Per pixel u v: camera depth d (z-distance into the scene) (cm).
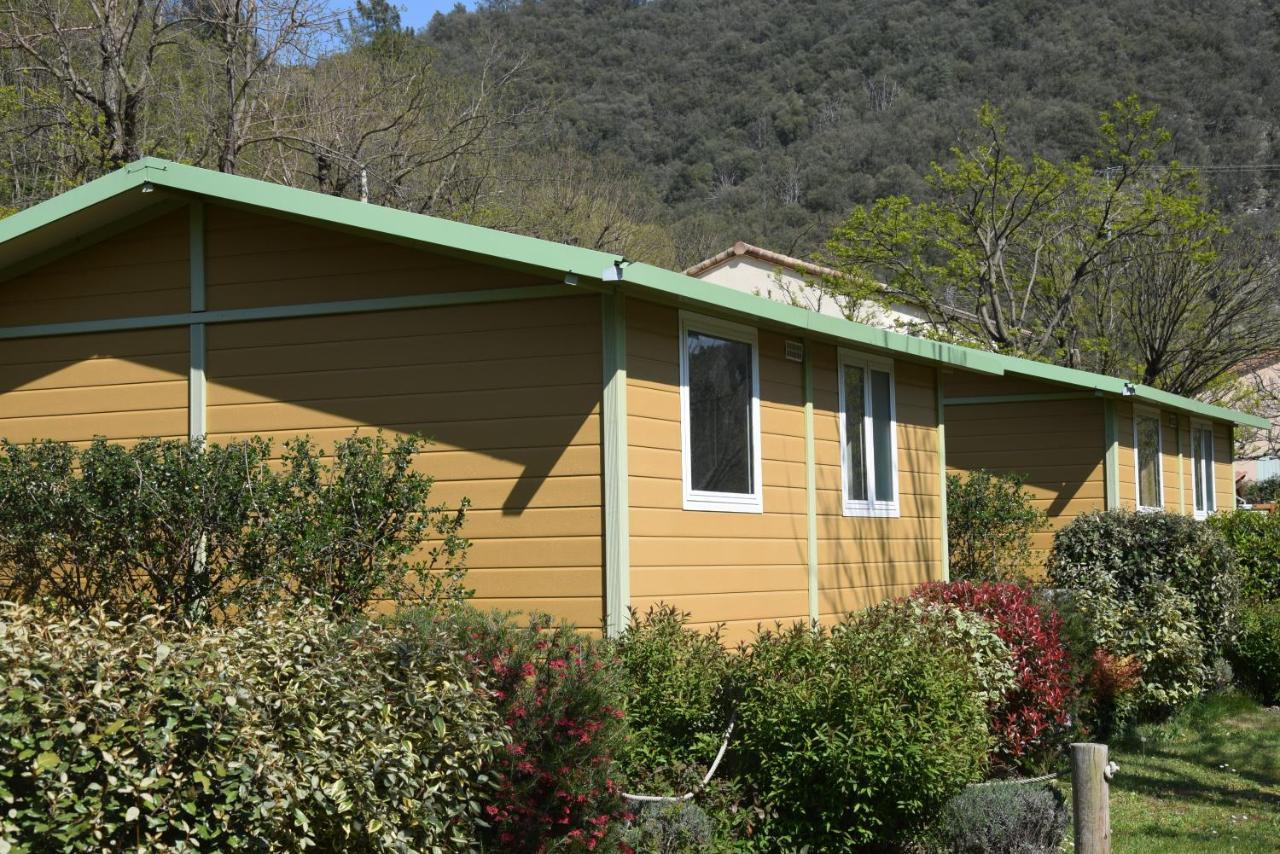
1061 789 908
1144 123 2912
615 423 907
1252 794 1061
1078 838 593
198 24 2659
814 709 778
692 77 8294
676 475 972
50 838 426
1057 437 1898
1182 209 2728
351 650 554
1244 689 1505
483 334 955
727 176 7638
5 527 795
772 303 1052
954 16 8906
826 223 6844
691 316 1006
